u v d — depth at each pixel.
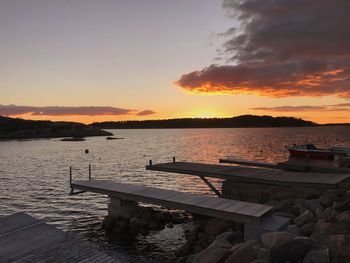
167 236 21.14
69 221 25.23
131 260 17.94
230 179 25.00
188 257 15.17
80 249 11.17
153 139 184.50
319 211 15.72
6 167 61.78
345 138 159.50
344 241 9.95
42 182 43.75
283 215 17.23
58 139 196.00
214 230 18.59
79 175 50.44
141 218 23.05
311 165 27.56
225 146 112.81
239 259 10.92
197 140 160.88
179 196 20.45
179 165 30.17
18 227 13.19
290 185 22.00
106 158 78.31
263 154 79.50
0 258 10.49
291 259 10.04
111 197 23.28
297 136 186.50
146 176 47.88
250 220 15.88
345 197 16.19
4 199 33.41
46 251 11.00
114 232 22.08
